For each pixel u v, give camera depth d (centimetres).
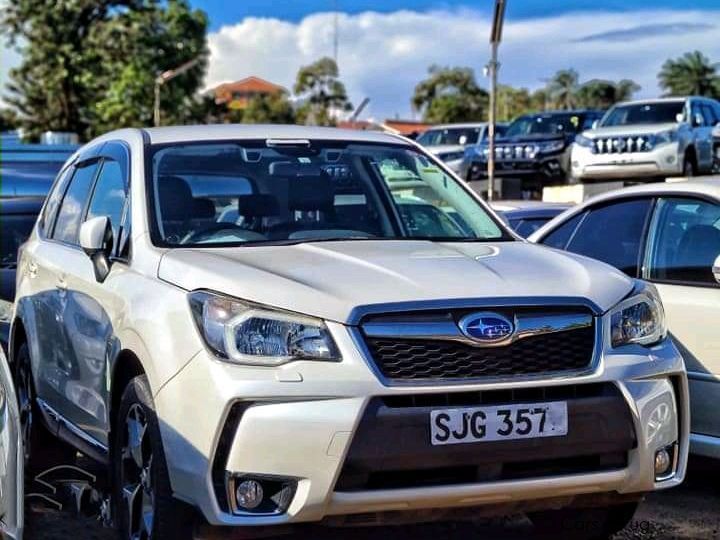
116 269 491
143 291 450
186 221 493
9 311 711
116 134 582
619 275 456
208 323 402
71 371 544
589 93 8844
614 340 424
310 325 392
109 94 5959
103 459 503
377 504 387
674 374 440
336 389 382
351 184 541
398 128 6294
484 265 444
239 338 395
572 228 652
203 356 397
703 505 569
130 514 454
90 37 5966
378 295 399
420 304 396
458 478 396
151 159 525
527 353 405
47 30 5931
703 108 1992
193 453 395
